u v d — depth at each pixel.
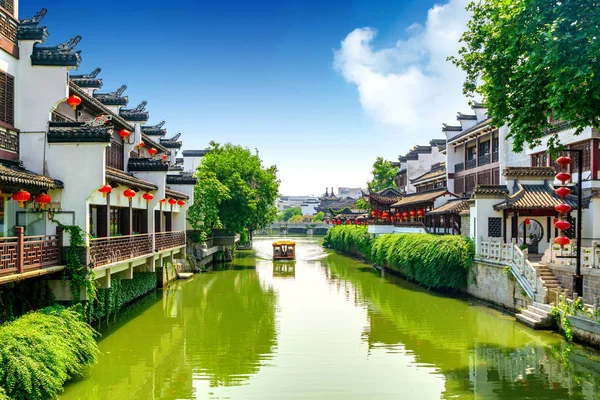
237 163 46.47
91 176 13.79
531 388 11.72
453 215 31.34
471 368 13.24
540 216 23.23
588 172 23.02
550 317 16.42
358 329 17.72
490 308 21.11
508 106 13.78
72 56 13.81
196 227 35.41
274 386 12.00
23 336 9.66
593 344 14.10
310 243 76.25
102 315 16.45
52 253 12.78
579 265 15.31
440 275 24.73
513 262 19.50
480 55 14.76
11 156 13.28
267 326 18.20
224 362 13.87
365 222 51.56
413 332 17.22
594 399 11.02
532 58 11.58
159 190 23.22
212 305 22.30
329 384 12.12
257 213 49.03
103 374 12.74
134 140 23.39
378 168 60.50
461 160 41.47
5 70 13.07
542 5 11.67
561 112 11.64
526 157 29.30
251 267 39.41
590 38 10.70
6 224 13.14
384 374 12.83
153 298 23.97
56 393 10.16
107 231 16.95
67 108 16.58
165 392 11.59
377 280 31.22
